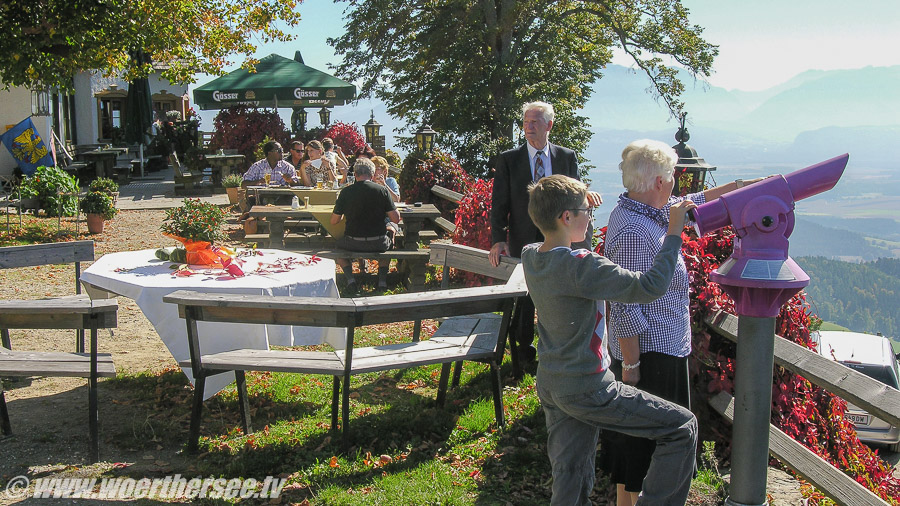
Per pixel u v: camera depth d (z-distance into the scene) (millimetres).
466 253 6297
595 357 2938
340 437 4625
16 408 5152
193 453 4469
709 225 2961
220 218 6168
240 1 16953
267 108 25312
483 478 4160
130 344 6863
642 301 2822
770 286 2850
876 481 5047
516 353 5824
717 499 3609
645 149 3258
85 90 28031
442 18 26516
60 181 15211
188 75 16750
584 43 28562
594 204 4453
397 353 4797
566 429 3092
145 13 13406
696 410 4277
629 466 3350
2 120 20312
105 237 13141
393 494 3912
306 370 4461
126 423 4918
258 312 4441
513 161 5598
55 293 8758
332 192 11602
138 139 24766
